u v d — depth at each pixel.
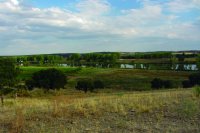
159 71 138.75
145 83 90.88
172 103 14.12
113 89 71.94
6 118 11.32
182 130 9.64
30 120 10.98
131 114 11.95
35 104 15.15
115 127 10.09
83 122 10.76
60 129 9.82
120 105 13.15
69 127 10.09
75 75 119.56
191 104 13.59
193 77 66.00
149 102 14.03
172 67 158.00
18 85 27.22
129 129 9.82
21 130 9.62
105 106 13.34
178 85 73.56
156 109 12.80
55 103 13.54
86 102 14.49
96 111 12.21
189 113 11.85
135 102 14.28
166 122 10.73
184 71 135.62
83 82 63.25
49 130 9.69
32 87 53.69
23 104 16.11
